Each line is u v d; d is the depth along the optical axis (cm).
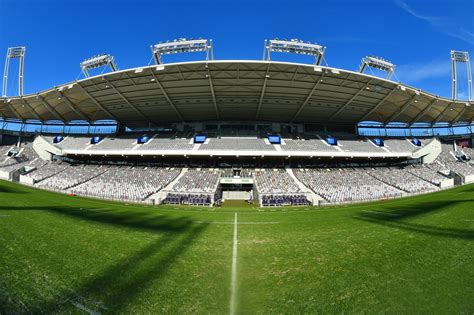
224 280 531
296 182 3644
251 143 4181
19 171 4088
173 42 3117
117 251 719
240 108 4075
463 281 490
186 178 3697
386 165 4462
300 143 4288
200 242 880
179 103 3906
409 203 2294
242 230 1166
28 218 1166
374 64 3753
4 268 543
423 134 5081
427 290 459
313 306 417
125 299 435
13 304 401
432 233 918
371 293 456
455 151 4828
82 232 953
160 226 1212
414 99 3716
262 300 441
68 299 426
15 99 4038
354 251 735
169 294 460
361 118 4525
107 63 3684
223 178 3650
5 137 5197
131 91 3534
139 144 4325
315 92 3494
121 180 3703
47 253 664
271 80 3203
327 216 1725
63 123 5184
